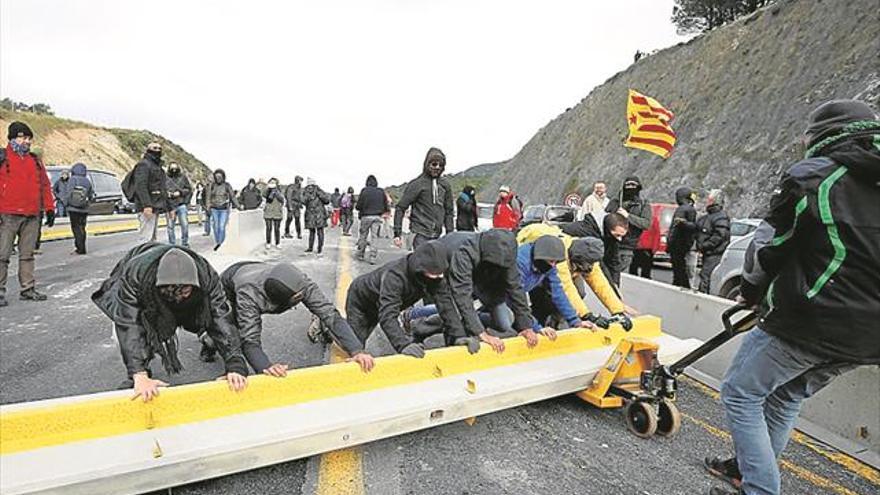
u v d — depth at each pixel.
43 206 6.31
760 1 37.03
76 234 10.11
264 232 14.92
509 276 3.84
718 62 28.31
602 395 3.47
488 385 3.15
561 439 3.22
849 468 3.14
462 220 10.38
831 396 3.53
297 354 4.55
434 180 6.17
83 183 10.08
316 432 2.54
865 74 19.00
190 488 2.51
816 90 20.72
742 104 24.25
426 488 2.61
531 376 3.35
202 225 21.86
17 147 5.91
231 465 2.39
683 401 4.09
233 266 3.71
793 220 2.18
